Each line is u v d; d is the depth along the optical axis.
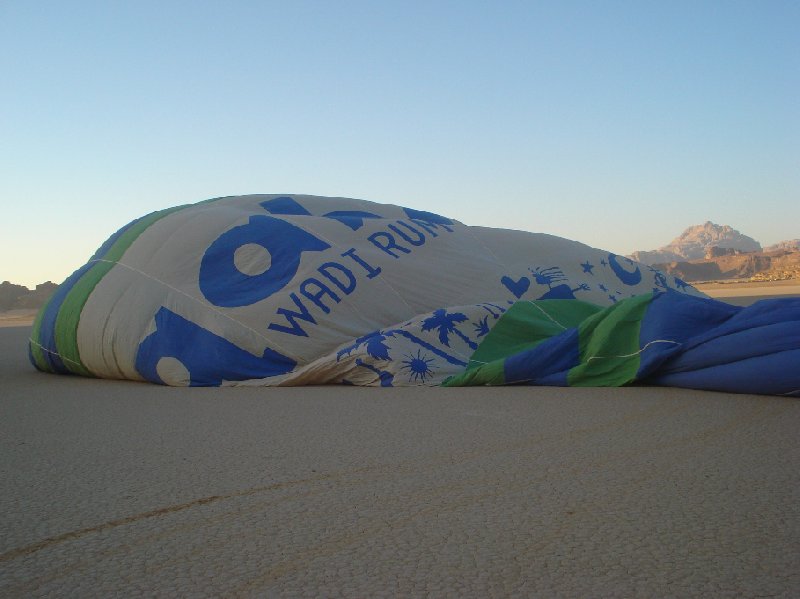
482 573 1.95
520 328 6.23
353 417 4.09
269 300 5.98
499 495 2.57
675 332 4.77
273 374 5.70
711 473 2.78
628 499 2.50
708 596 1.80
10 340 13.33
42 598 1.88
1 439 3.78
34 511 2.55
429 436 3.51
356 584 1.91
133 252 6.60
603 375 4.88
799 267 101.62
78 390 5.67
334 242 6.65
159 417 4.29
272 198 7.61
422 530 2.26
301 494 2.64
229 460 3.17
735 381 4.34
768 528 2.20
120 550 2.18
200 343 5.84
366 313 6.23
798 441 3.23
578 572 1.94
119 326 6.11
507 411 4.11
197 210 6.98
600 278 8.33
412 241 7.08
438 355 5.69
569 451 3.15
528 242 8.16
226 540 2.23
